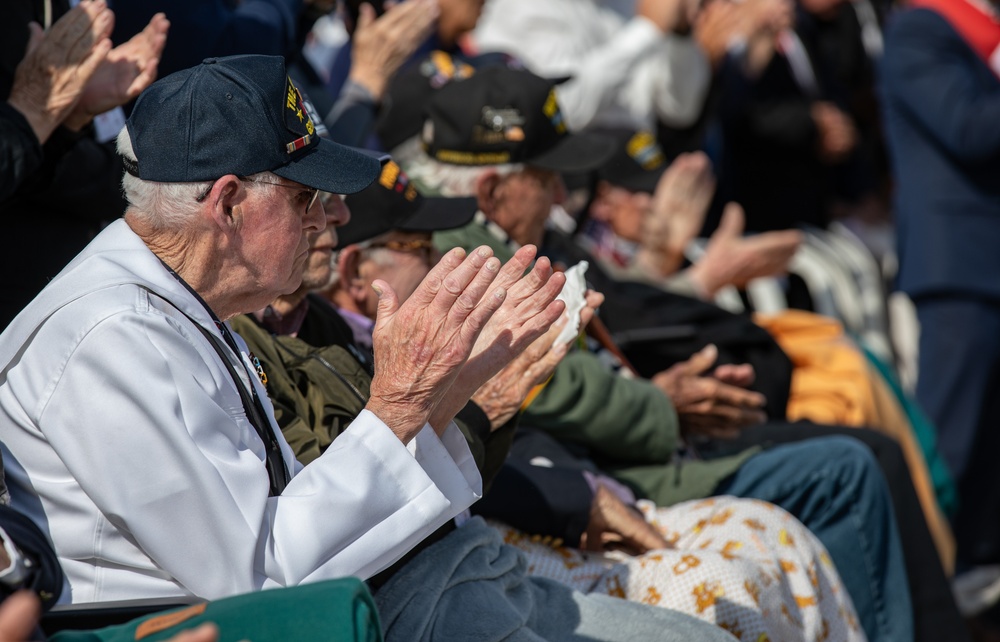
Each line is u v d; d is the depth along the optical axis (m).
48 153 10.73
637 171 19.08
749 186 24.81
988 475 21.70
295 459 8.72
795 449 13.21
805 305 22.66
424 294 7.88
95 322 7.43
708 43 22.22
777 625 10.52
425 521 7.88
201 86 7.87
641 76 20.80
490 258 7.74
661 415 13.24
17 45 10.75
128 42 11.20
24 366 7.57
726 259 19.25
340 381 9.78
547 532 11.32
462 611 9.02
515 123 13.66
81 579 7.57
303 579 7.52
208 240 7.91
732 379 14.37
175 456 7.32
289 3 14.67
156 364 7.40
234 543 7.34
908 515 14.34
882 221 27.98
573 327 10.13
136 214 7.95
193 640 5.55
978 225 21.33
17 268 10.90
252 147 7.87
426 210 11.79
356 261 11.67
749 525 11.54
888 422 18.28
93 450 7.30
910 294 21.80
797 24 25.53
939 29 21.42
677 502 12.91
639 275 18.03
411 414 7.92
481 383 8.38
